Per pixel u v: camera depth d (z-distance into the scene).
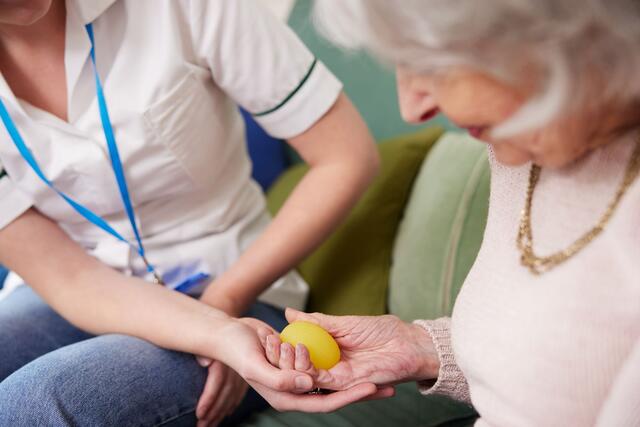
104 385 0.95
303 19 1.72
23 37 1.04
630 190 0.64
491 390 0.74
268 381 0.87
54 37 1.05
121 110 1.04
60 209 1.14
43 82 1.07
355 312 1.31
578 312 0.66
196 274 1.19
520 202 0.76
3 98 1.04
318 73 1.14
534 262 0.71
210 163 1.15
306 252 1.16
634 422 0.61
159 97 1.04
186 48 1.08
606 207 0.67
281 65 1.11
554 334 0.68
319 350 0.90
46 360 0.98
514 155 0.65
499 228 0.78
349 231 1.37
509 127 0.59
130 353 1.02
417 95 0.63
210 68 1.12
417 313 1.24
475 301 0.78
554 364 0.68
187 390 1.02
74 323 1.13
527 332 0.70
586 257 0.67
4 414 0.91
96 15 1.02
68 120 1.07
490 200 0.82
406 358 0.91
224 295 1.12
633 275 0.63
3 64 1.06
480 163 1.24
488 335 0.74
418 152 1.39
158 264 1.18
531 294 0.71
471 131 0.65
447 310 1.19
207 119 1.12
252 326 1.02
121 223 1.16
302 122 1.15
